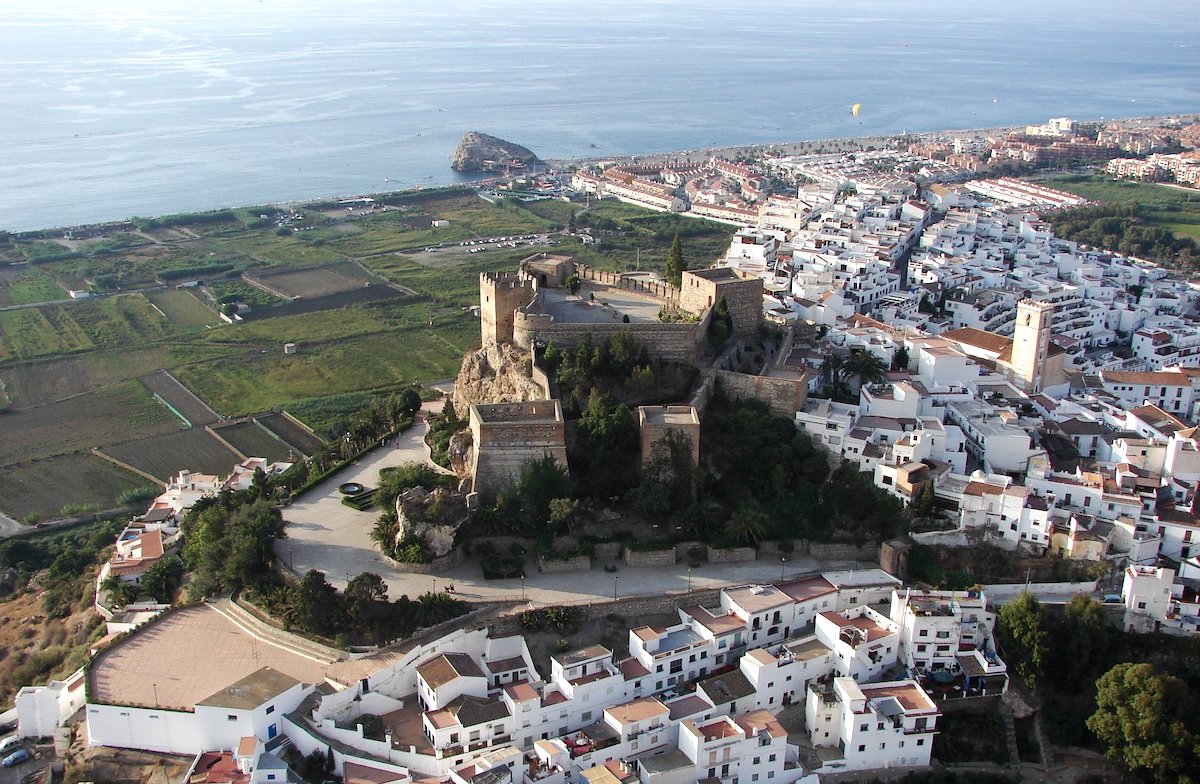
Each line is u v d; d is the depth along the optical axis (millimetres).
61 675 170500
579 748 145500
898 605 167625
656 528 186000
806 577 177750
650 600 170125
